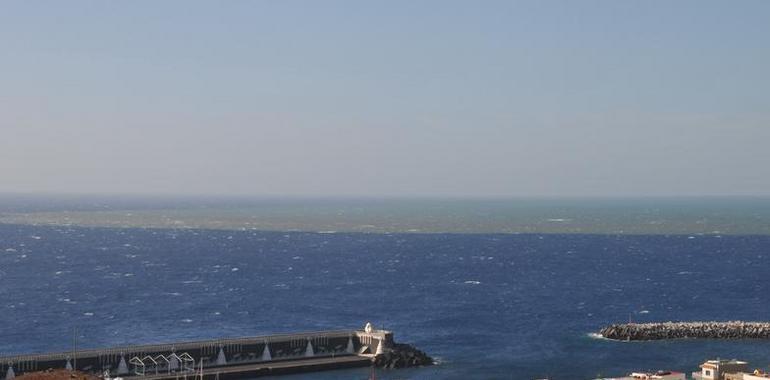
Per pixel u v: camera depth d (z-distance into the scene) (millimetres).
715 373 193750
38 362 199125
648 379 191500
